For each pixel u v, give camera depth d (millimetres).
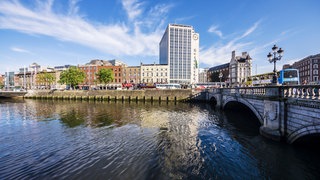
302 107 9195
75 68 57500
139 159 9688
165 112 26672
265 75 29922
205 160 9492
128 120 20484
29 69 100250
